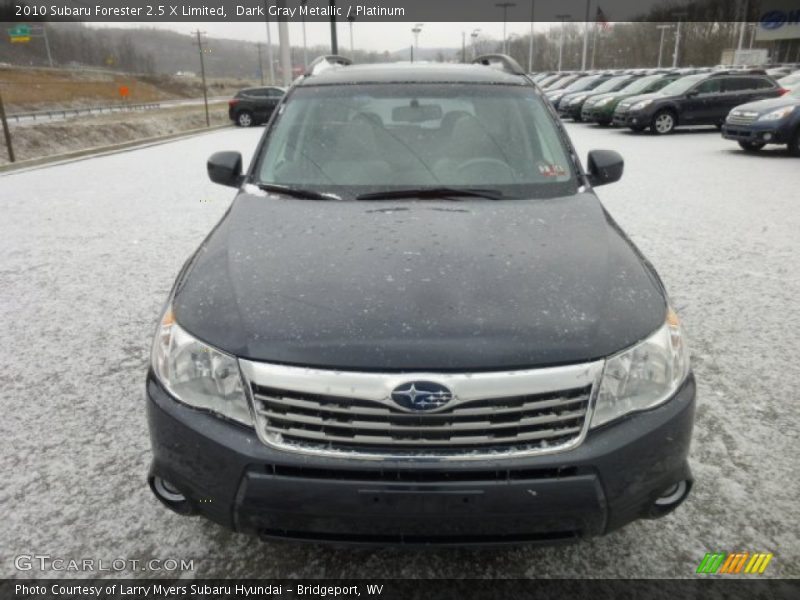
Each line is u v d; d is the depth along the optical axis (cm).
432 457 163
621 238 235
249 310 182
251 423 171
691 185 881
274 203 259
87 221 703
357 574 204
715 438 271
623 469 169
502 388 163
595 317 178
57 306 437
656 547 212
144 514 231
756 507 229
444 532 167
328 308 180
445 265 199
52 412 299
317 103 314
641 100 1725
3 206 797
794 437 271
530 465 163
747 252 541
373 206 252
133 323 407
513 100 313
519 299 182
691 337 371
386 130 298
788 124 1159
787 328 381
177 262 539
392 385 162
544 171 279
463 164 281
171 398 182
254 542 218
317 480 165
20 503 236
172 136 2059
